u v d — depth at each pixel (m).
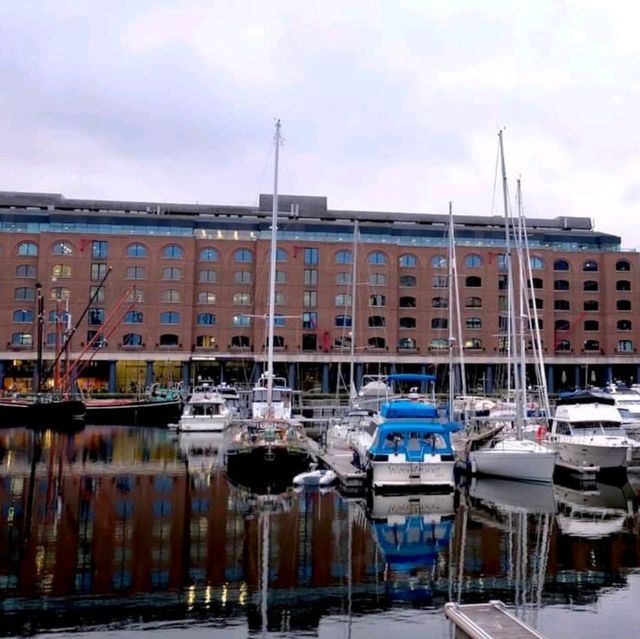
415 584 16.86
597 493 30.05
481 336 92.62
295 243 91.00
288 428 35.62
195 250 90.06
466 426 39.97
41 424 59.78
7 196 99.31
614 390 64.62
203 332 89.38
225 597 15.63
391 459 29.27
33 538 20.38
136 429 56.69
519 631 11.48
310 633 13.62
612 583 17.08
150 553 19.03
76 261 87.12
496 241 97.31
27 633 13.35
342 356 89.38
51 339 85.75
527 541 21.23
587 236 101.69
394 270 91.75
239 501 26.77
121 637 13.23
